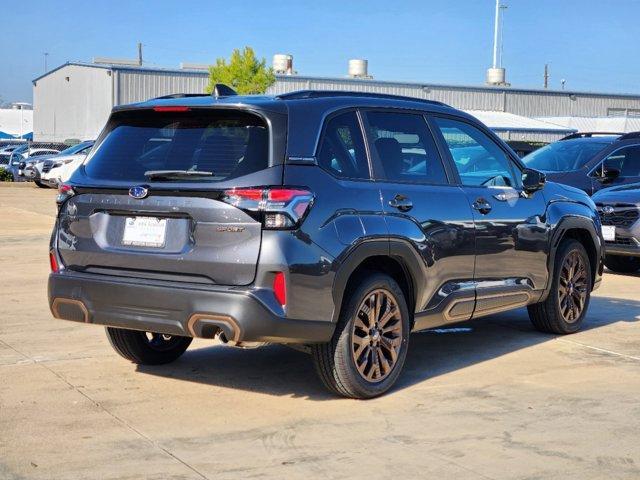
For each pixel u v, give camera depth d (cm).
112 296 545
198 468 452
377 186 577
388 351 583
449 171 643
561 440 503
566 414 551
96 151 584
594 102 7306
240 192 512
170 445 485
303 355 693
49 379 608
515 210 689
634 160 1384
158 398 571
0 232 1498
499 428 522
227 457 468
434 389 603
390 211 577
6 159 4138
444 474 450
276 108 538
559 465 464
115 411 542
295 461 464
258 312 508
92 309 555
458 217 629
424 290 604
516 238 685
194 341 733
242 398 575
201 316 516
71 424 516
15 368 635
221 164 529
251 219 512
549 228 725
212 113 550
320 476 445
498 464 464
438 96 6750
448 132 658
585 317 858
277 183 516
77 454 469
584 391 602
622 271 1203
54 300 571
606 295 999
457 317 639
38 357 666
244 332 510
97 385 596
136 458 464
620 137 1423
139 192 538
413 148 621
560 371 655
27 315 814
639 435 514
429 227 604
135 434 502
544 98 7119
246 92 5406
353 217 550
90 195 563
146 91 6178
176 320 526
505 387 610
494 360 687
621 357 700
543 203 726
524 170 713
